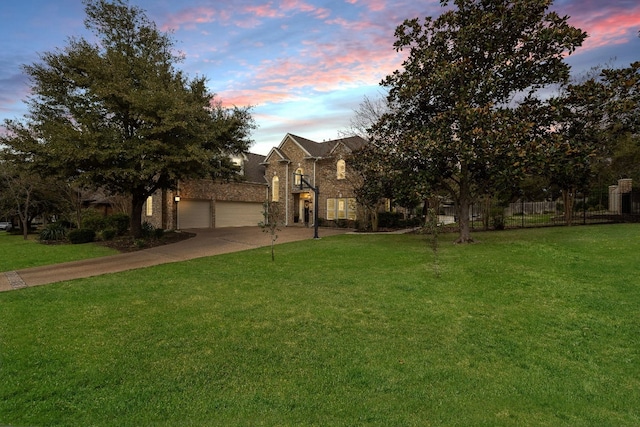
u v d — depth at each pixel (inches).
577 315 220.7
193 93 585.6
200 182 932.0
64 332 193.9
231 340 184.2
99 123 538.0
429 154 437.1
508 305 240.8
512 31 446.6
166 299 257.6
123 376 146.9
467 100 449.1
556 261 344.8
